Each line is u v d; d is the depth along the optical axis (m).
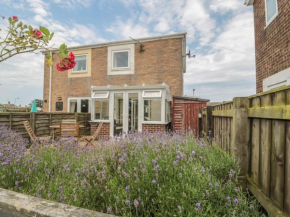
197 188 1.55
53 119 7.30
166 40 9.27
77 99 10.27
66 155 3.27
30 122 6.31
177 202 1.45
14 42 1.46
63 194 1.81
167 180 1.76
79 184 1.99
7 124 5.48
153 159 2.12
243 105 1.95
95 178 2.00
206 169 1.85
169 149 2.49
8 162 2.26
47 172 2.47
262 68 5.58
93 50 10.27
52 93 10.71
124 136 3.33
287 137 1.19
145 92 7.66
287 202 1.17
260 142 1.62
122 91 8.00
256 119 1.72
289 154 1.17
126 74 9.71
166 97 7.94
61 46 1.61
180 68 9.05
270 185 1.41
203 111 5.50
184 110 8.02
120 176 1.90
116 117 8.02
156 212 1.48
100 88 8.21
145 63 9.48
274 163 1.35
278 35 4.52
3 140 4.09
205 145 2.75
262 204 1.47
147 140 3.11
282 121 1.26
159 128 7.35
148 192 1.64
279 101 1.28
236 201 1.39
